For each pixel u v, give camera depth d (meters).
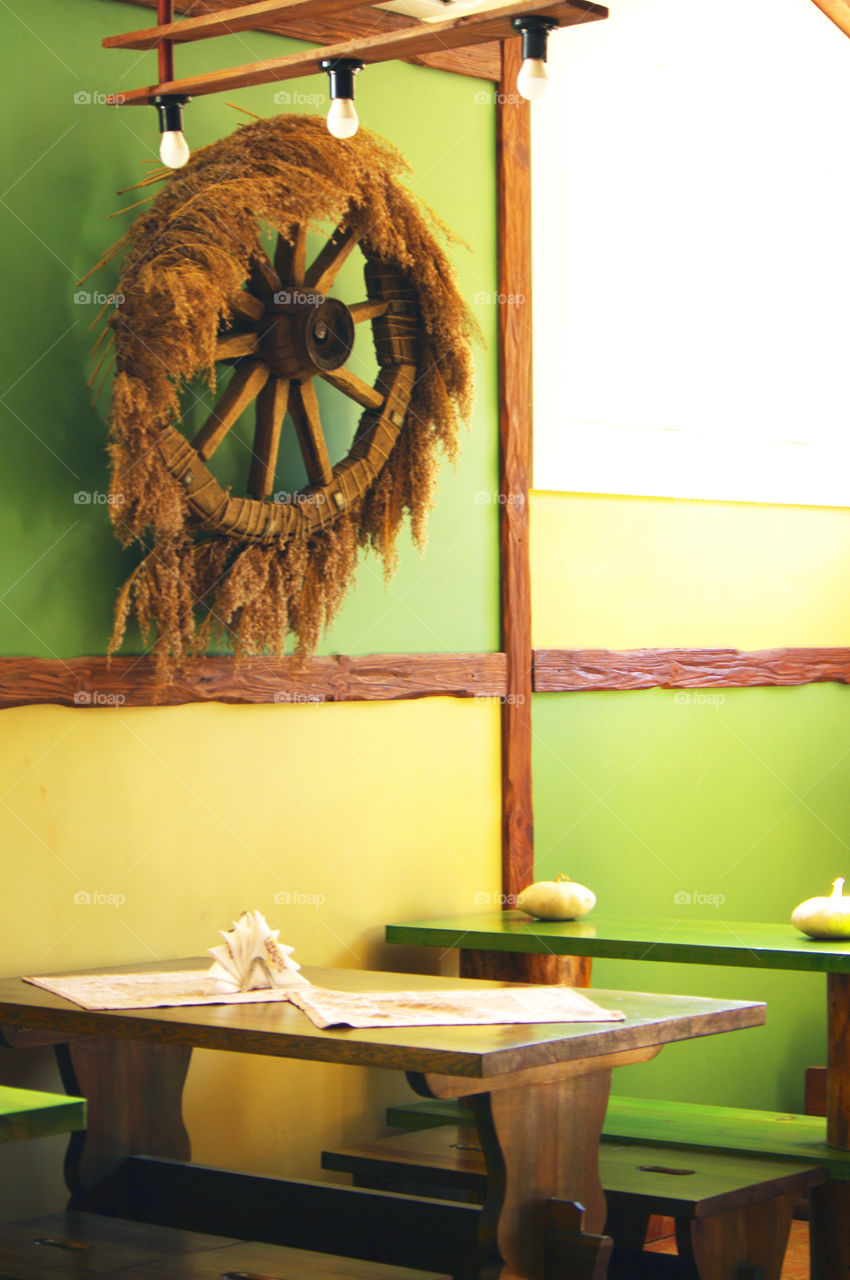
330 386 4.22
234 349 3.76
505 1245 2.83
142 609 3.64
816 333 5.79
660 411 5.29
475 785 4.65
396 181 3.98
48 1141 3.61
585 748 4.96
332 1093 4.23
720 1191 3.34
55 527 3.68
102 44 3.49
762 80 5.62
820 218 5.84
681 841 5.26
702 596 5.35
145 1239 3.11
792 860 5.64
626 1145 3.85
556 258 4.91
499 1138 2.83
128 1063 3.60
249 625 3.79
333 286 4.28
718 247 5.52
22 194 3.64
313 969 3.68
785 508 5.65
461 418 4.13
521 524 4.77
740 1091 5.39
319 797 4.23
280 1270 2.86
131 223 3.84
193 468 3.62
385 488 4.05
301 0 3.10
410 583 4.50
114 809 3.78
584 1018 2.95
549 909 4.30
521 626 4.76
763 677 5.51
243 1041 2.84
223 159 3.70
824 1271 3.68
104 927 3.75
